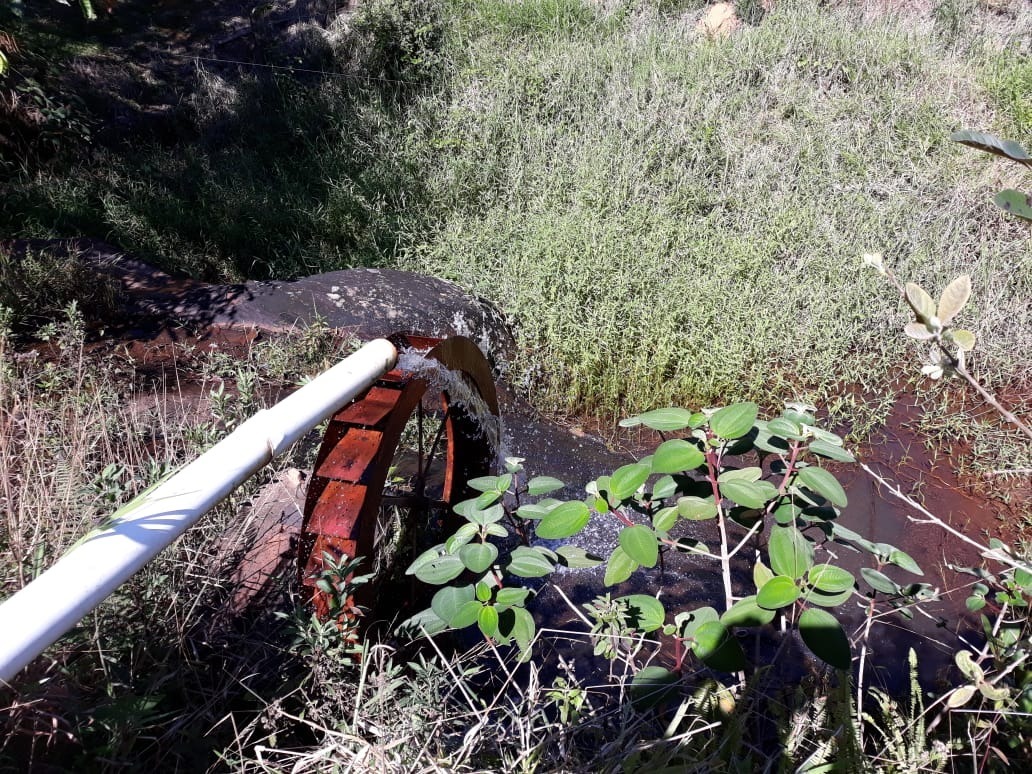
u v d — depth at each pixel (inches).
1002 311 217.5
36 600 54.7
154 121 362.9
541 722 88.0
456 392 126.3
